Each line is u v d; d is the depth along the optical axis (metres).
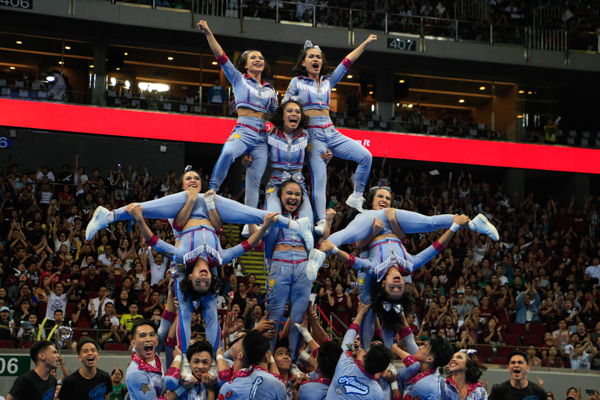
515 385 6.73
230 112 20.28
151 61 21.33
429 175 22.94
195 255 5.93
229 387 5.50
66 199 16.80
